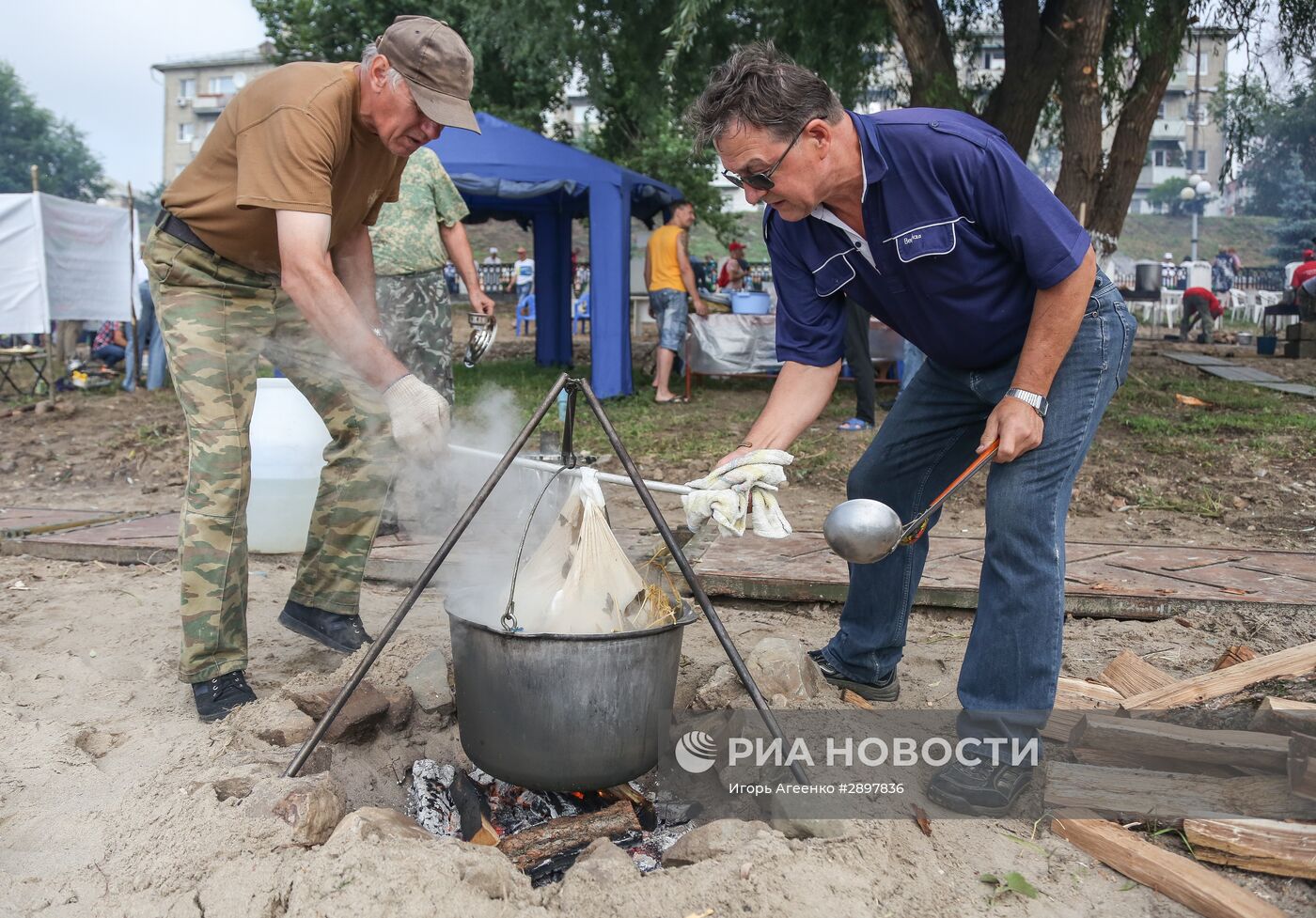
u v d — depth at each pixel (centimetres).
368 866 200
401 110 276
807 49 1155
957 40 1290
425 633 360
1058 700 294
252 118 270
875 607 305
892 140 237
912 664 355
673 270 988
